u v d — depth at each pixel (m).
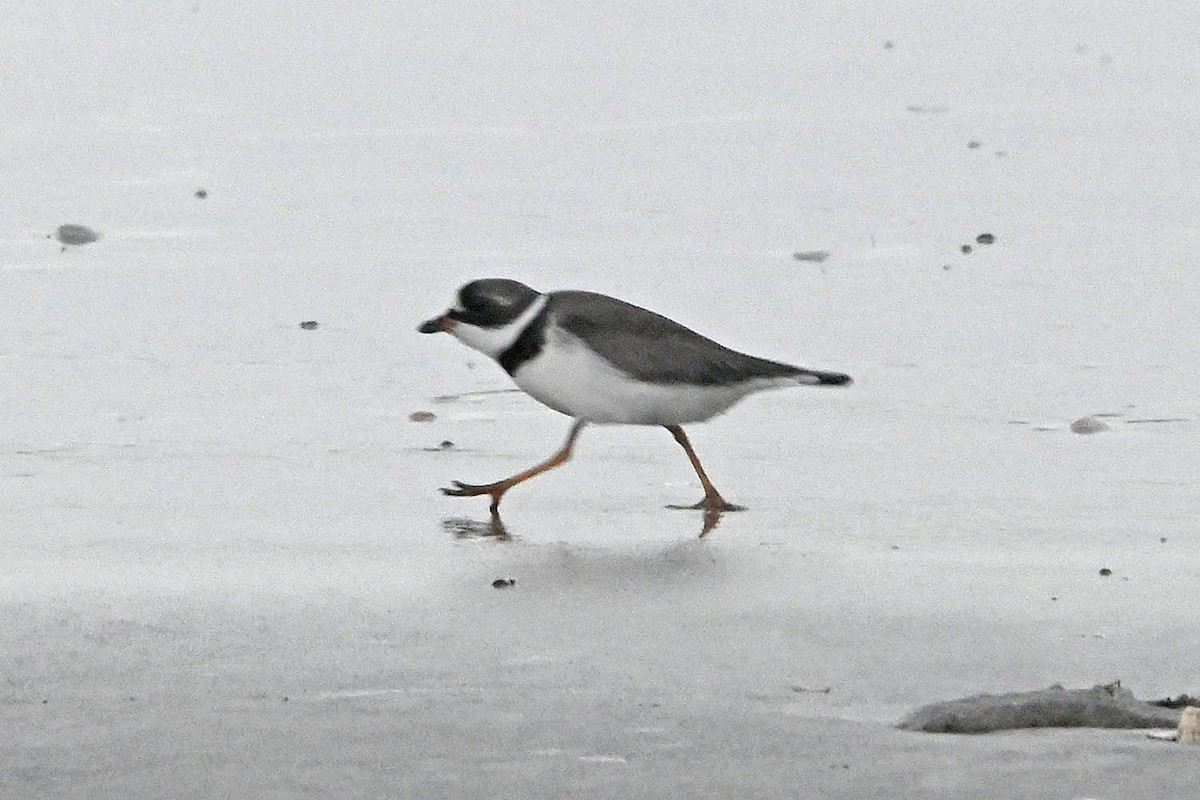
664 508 11.87
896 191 20.83
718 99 25.39
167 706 8.00
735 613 9.70
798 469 12.75
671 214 19.91
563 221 19.62
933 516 11.64
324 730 7.68
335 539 11.05
